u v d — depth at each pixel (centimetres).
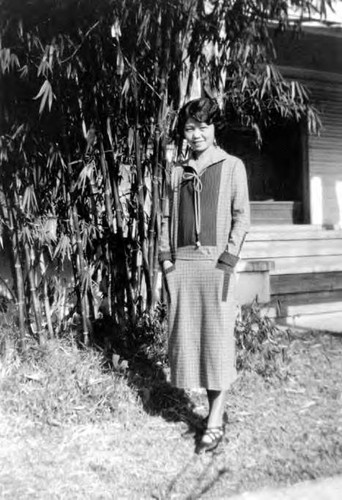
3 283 369
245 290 480
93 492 222
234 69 351
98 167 348
